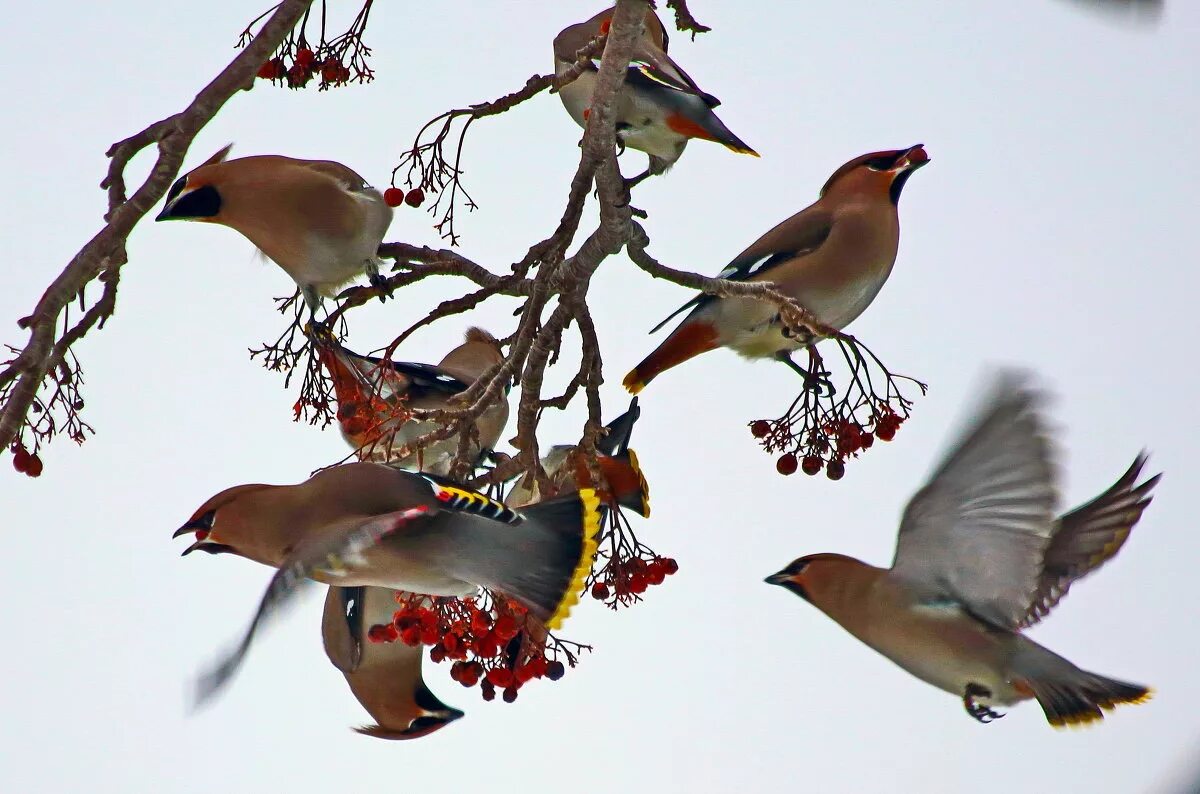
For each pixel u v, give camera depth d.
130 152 9.98
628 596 9.27
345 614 12.77
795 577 10.27
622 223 9.38
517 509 8.70
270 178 10.89
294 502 8.49
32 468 9.87
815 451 9.95
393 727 12.91
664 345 10.40
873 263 10.96
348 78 10.91
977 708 10.06
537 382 9.34
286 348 10.45
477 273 10.16
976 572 9.84
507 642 8.76
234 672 6.30
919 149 11.18
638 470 9.45
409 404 11.48
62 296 9.70
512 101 10.01
